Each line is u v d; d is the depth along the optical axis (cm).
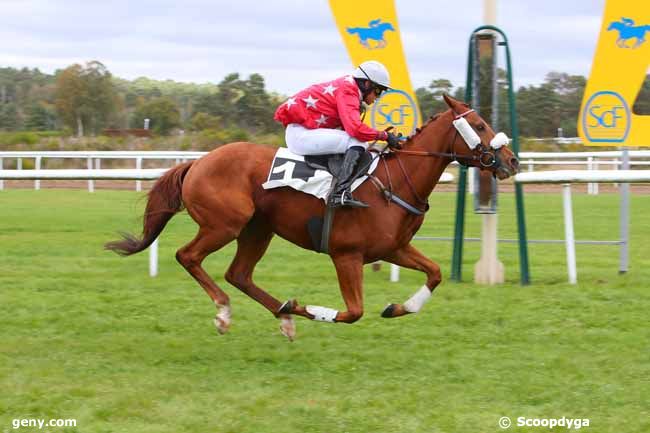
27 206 1606
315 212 600
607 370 556
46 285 831
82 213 1481
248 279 653
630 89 847
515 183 842
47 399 502
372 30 860
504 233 1262
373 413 484
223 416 480
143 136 3014
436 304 748
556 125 2903
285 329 636
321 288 826
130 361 587
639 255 1058
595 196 1934
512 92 805
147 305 747
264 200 615
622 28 840
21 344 621
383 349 615
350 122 595
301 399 509
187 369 571
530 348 610
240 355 604
